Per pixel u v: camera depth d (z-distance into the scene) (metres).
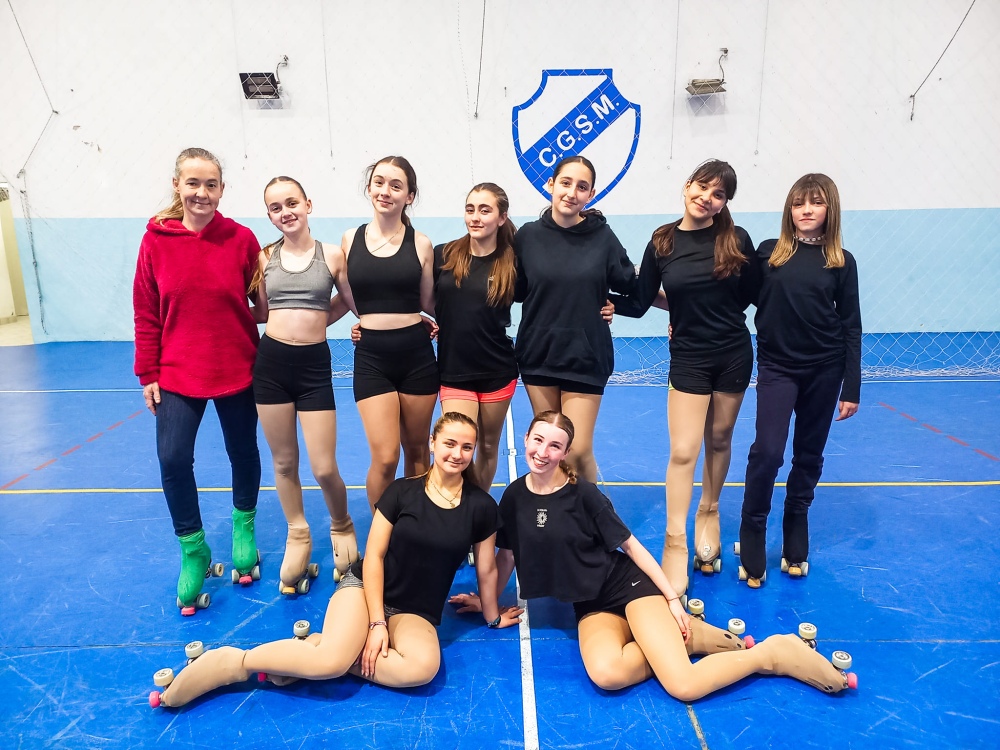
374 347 2.48
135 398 5.48
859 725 1.88
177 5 7.22
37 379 6.16
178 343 2.38
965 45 7.23
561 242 2.50
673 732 1.86
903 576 2.67
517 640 2.32
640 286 2.70
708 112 7.43
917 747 1.79
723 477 2.73
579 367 2.53
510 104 7.45
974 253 7.71
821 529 3.09
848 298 2.46
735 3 7.19
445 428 2.14
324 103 7.44
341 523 2.66
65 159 7.54
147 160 7.55
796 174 7.54
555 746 1.81
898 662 2.14
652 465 3.96
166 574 2.73
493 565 2.31
